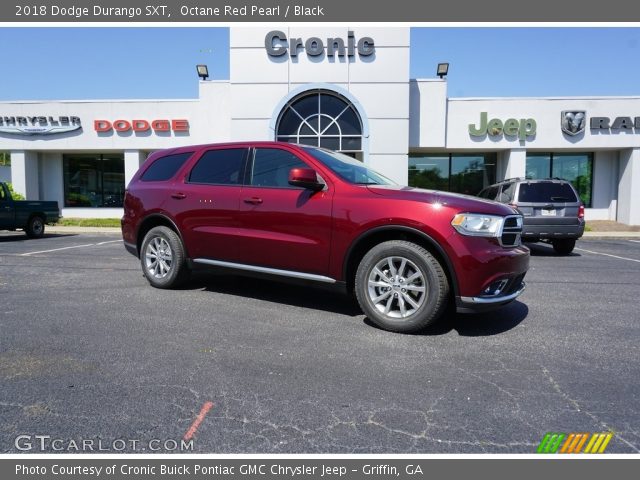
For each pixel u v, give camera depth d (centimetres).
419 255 377
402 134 1602
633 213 1800
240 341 367
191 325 409
